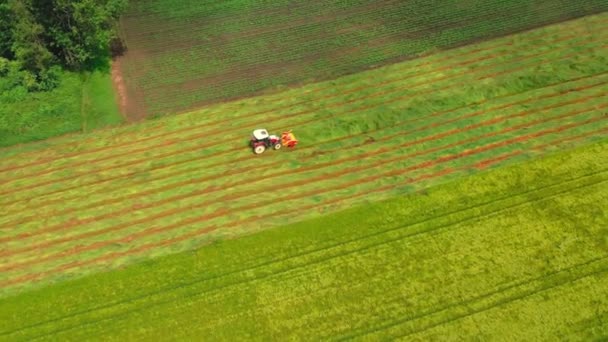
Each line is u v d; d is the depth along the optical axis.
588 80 46.66
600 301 31.48
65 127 45.50
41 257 35.47
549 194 37.41
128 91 48.81
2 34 48.91
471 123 43.28
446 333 30.42
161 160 42.00
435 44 51.88
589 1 56.34
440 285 32.69
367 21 55.25
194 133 44.25
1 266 35.06
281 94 47.56
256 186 39.31
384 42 52.50
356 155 41.38
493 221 35.94
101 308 32.41
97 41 49.00
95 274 34.09
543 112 43.84
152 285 33.44
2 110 46.56
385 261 34.06
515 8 55.91
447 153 40.88
